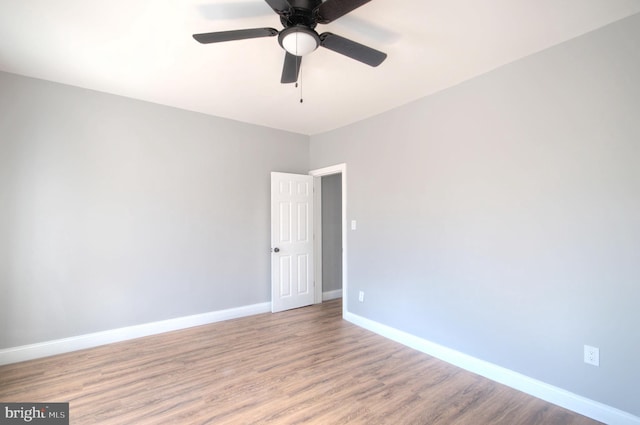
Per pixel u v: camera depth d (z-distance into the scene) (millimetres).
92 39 2240
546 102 2311
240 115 3859
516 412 2137
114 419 2012
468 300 2758
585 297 2123
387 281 3498
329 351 3072
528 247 2393
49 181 2938
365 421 2016
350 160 4047
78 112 3074
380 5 1853
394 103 3369
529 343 2381
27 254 2840
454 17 1966
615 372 2002
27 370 2637
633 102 1947
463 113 2828
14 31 2143
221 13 1961
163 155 3531
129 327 3320
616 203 2006
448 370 2725
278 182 4348
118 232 3268
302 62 2506
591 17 1971
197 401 2215
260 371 2650
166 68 2672
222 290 3947
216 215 3896
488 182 2633
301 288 4574
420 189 3174
